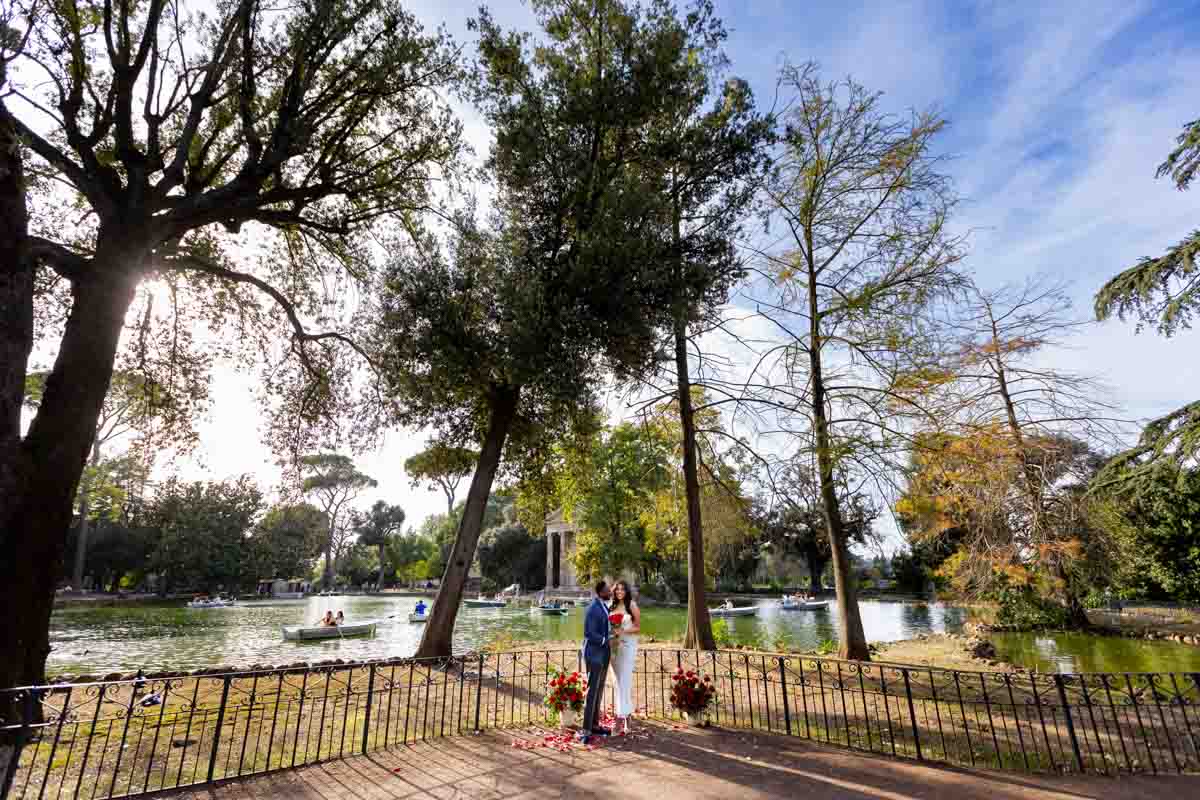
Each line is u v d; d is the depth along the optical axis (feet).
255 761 18.02
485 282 40.32
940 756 19.72
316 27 33.58
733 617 111.65
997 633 71.56
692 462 49.70
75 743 20.81
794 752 19.98
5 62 24.32
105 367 25.71
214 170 35.12
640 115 42.78
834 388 43.88
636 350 40.29
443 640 39.50
